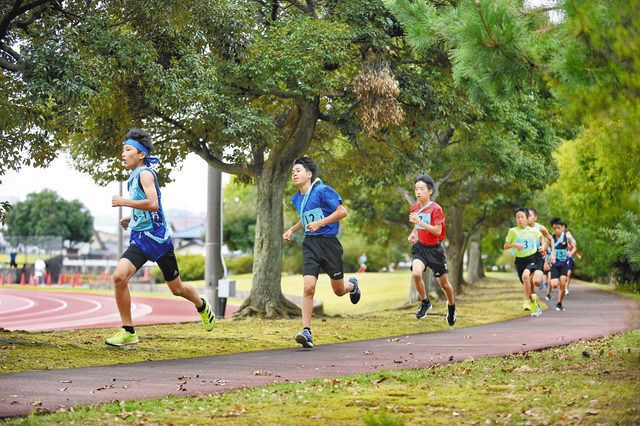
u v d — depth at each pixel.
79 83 12.77
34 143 14.04
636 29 6.40
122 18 15.49
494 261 122.75
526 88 8.37
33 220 156.12
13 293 51.88
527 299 19.36
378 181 29.45
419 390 7.01
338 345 12.31
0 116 13.28
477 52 8.02
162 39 16.48
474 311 22.97
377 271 121.38
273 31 19.22
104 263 102.50
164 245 10.85
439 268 13.97
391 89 19.31
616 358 9.57
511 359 9.73
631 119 6.49
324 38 18.50
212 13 16.64
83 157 20.81
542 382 7.43
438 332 14.78
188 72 16.45
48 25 13.55
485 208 42.72
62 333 13.19
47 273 73.69
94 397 6.85
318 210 11.81
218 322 17.78
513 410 5.90
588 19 6.73
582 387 7.05
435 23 8.59
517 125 27.45
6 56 13.10
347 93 21.09
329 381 7.69
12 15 12.54
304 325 11.84
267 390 7.15
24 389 7.27
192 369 9.05
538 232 19.27
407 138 24.95
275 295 20.50
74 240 162.00
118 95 16.70
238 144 18.42
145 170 10.55
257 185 21.05
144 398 6.83
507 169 28.73
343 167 26.98
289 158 20.97
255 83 18.45
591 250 42.28
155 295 54.47
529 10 8.12
